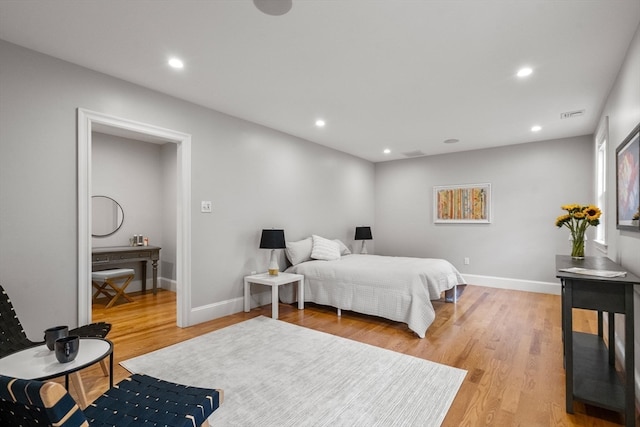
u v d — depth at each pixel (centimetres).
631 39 219
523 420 183
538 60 251
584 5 185
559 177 488
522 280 516
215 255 369
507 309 410
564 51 237
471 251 562
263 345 290
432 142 514
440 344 295
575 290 187
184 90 316
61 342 147
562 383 222
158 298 470
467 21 202
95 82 274
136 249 467
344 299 383
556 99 330
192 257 346
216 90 315
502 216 533
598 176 404
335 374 236
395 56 247
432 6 188
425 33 216
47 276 247
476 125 423
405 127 434
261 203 426
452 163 584
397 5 188
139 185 524
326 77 286
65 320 255
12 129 232
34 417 83
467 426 177
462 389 216
